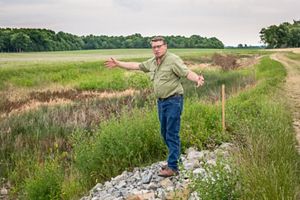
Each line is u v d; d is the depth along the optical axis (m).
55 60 55.00
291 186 4.90
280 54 89.69
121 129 8.07
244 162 5.50
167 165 6.47
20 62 47.88
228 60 49.81
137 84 24.28
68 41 134.50
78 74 37.25
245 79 24.27
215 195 4.71
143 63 6.53
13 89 25.38
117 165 7.88
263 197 4.55
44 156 10.27
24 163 9.93
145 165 7.71
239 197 4.75
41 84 30.53
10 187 9.27
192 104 10.38
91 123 12.77
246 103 11.75
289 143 7.14
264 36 159.12
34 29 121.69
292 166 5.94
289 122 10.11
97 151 8.00
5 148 10.86
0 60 55.09
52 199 7.48
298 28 154.00
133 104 15.65
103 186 7.29
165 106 6.25
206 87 20.05
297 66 44.72
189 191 5.51
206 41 157.00
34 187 7.60
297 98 16.89
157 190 6.06
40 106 16.53
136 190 6.35
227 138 8.47
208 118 9.41
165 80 6.14
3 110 15.74
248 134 7.59
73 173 8.71
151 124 8.43
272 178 4.91
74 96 19.91
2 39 108.31
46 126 12.59
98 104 16.45
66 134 11.92
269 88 17.64
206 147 8.16
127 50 120.06
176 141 6.37
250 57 77.69
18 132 12.38
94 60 54.19
